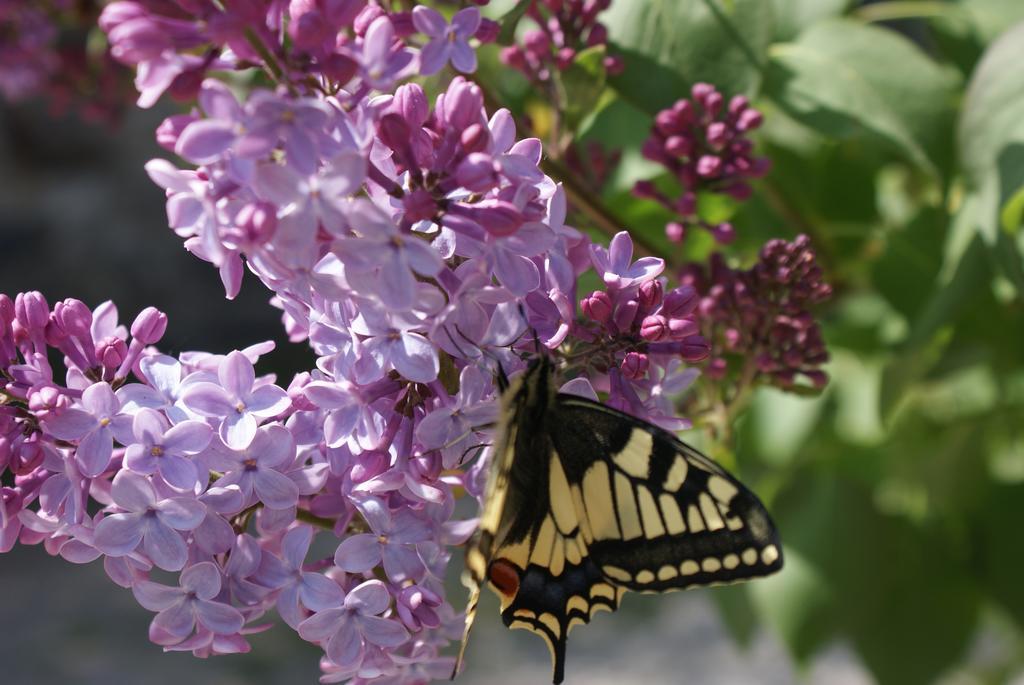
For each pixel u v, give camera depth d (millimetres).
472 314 361
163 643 371
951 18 475
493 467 363
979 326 478
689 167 431
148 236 1615
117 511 372
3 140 1691
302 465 373
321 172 344
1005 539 505
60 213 1615
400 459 368
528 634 1169
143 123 1653
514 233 358
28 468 366
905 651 499
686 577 379
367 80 349
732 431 436
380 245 347
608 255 376
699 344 376
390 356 361
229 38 343
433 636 384
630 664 1116
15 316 374
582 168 444
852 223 490
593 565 386
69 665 1115
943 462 514
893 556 503
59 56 614
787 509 510
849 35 457
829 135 450
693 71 437
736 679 1069
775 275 420
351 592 370
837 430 524
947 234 470
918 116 449
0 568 1322
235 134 340
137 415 362
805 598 496
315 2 350
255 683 1090
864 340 520
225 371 367
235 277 354
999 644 709
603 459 382
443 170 359
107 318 382
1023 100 426
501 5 453
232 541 367
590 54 427
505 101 443
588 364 381
